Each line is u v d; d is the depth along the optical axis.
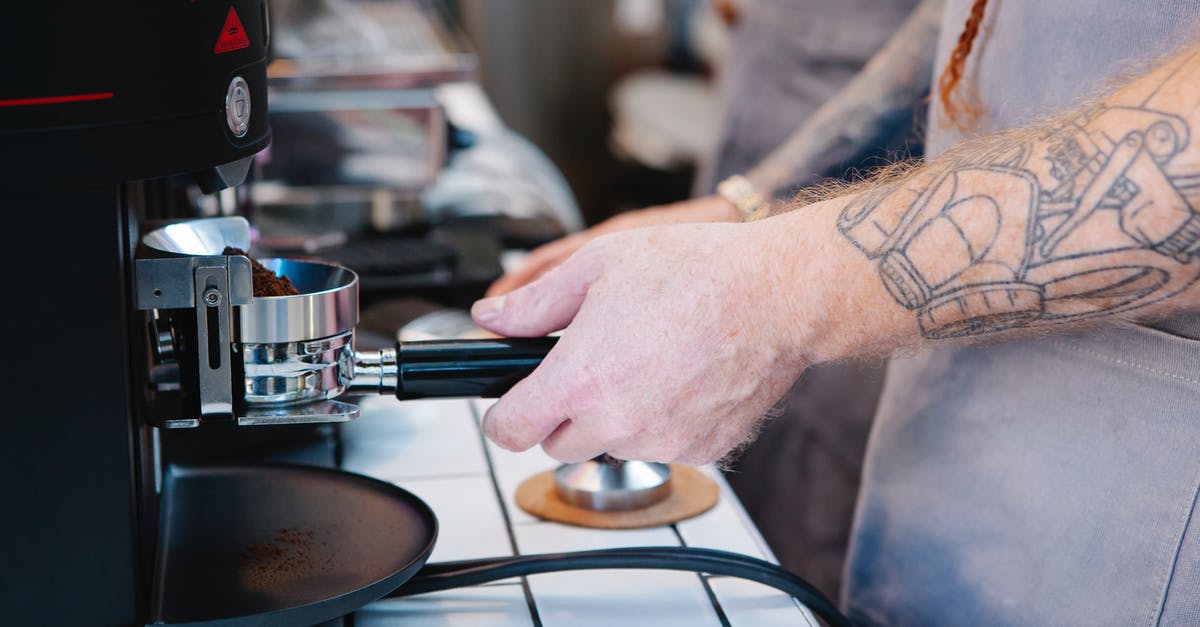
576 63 3.83
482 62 3.71
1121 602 0.77
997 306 0.65
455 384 0.69
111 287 0.57
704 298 0.66
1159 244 0.60
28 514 0.59
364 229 1.39
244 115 0.59
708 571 0.73
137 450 0.62
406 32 1.72
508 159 1.69
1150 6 0.72
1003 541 0.85
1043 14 0.80
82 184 0.53
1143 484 0.75
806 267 0.66
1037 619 0.83
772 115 1.74
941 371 0.90
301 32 1.53
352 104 1.33
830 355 0.68
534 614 0.71
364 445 0.94
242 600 0.64
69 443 0.58
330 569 0.68
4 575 0.59
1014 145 0.65
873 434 1.00
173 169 0.55
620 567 0.73
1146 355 0.74
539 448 0.95
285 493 0.79
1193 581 0.73
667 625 0.70
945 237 0.64
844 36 1.60
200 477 0.80
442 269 1.25
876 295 0.65
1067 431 0.80
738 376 0.67
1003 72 0.84
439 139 1.38
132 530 0.60
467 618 0.70
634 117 3.72
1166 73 0.62
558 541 0.80
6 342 0.56
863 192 0.69
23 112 0.51
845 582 1.02
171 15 0.53
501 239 1.48
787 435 1.63
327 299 0.64
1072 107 0.72
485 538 0.80
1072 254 0.62
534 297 0.72
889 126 1.26
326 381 0.66
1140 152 0.59
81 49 0.51
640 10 3.87
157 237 0.65
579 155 3.98
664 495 0.86
